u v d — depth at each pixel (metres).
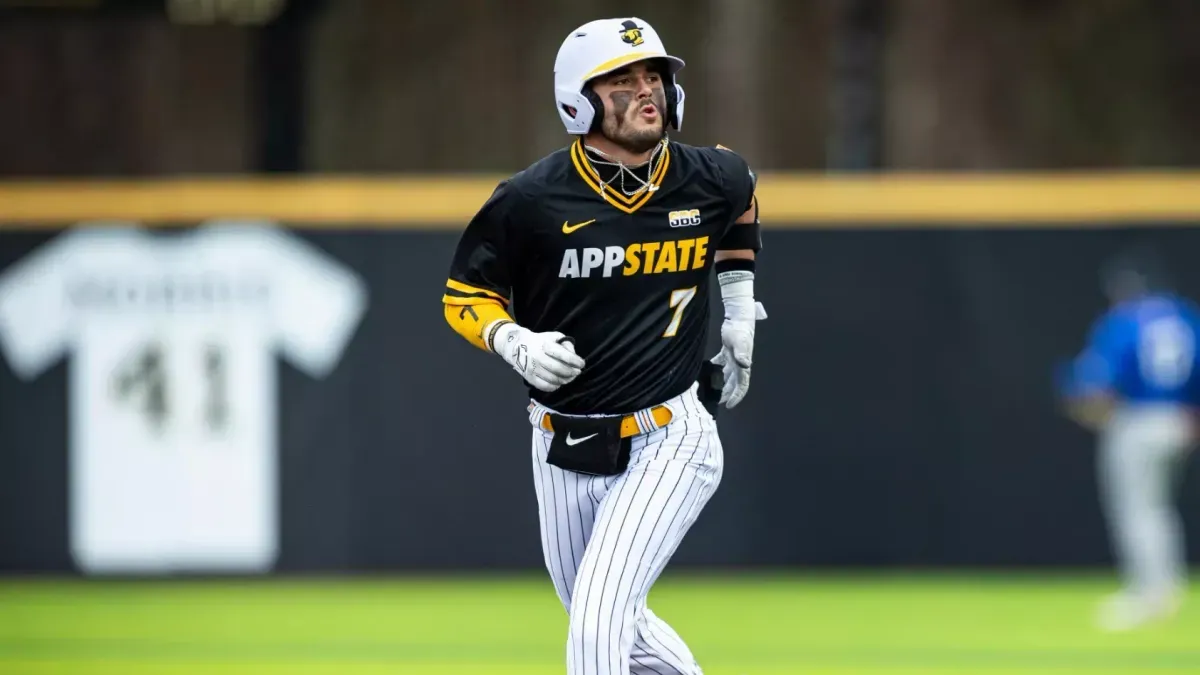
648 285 16.22
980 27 67.62
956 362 36.72
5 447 37.44
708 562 37.16
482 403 37.28
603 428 16.48
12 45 63.56
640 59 15.53
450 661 28.58
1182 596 35.44
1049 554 36.53
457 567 37.31
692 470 16.44
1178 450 32.81
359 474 37.41
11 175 63.78
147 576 37.34
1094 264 36.34
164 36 63.97
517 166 66.12
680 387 16.62
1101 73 67.50
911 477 36.78
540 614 33.59
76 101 63.97
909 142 67.12
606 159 15.92
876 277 36.81
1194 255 35.94
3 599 35.88
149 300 37.25
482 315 16.25
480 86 66.62
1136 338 32.91
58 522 37.41
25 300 37.22
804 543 36.94
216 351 37.31
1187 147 67.00
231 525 37.38
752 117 61.25
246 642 30.58
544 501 17.25
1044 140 67.19
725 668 27.78
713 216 16.39
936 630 31.41
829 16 64.81
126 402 37.31
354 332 37.34
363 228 37.28
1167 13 67.50
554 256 16.03
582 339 16.38
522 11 67.00
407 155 65.88
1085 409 35.44
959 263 36.69
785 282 36.97
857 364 36.84
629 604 15.97
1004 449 36.62
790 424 36.94
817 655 28.94
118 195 37.25
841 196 36.81
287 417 37.41
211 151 64.06
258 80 57.59
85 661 28.64
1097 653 29.17
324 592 36.62
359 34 66.44
